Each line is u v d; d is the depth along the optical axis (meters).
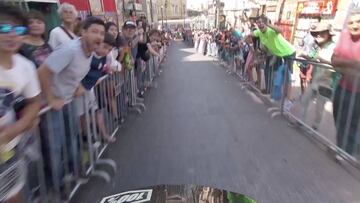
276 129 5.78
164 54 22.34
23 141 2.57
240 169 4.20
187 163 4.43
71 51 3.34
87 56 3.52
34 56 3.53
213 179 3.94
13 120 2.48
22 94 2.58
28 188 2.68
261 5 16.12
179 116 6.83
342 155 4.40
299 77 5.93
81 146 3.87
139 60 8.52
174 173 4.14
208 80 11.80
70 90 3.52
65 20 4.41
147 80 10.27
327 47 5.44
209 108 7.43
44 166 3.13
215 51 22.08
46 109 3.00
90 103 4.14
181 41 55.19
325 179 3.91
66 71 3.42
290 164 4.32
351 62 4.15
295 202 3.41
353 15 4.09
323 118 5.02
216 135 5.53
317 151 4.75
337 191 3.63
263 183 3.83
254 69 9.19
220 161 4.46
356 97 4.08
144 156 4.72
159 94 9.41
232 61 13.77
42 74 3.18
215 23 33.06
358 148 4.09
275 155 4.63
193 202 1.97
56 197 3.25
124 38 6.57
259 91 8.54
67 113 3.48
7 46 2.36
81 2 7.61
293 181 3.86
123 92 6.55
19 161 2.49
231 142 5.18
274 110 6.83
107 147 5.12
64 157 3.41
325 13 9.48
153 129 5.98
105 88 5.02
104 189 3.77
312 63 5.25
